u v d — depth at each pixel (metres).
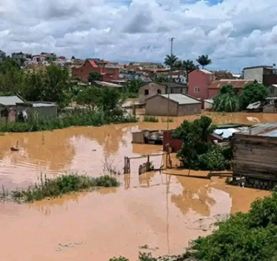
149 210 27.12
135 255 20.39
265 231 17.12
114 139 56.12
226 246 16.31
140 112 87.88
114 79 149.38
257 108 89.62
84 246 21.48
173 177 35.25
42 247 21.33
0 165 40.03
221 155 37.50
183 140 38.56
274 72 115.75
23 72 98.81
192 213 26.55
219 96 93.19
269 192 30.75
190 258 18.05
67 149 48.72
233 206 27.92
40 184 31.73
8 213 26.23
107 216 25.84
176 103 81.75
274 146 30.95
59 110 76.25
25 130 61.56
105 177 33.12
